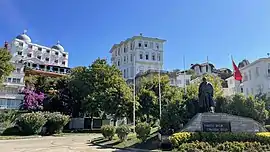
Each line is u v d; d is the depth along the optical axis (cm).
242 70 5609
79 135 3881
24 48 9875
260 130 2264
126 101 4075
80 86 5053
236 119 2258
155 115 3959
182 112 2419
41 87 5653
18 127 3925
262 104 2573
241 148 1841
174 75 7500
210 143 1962
